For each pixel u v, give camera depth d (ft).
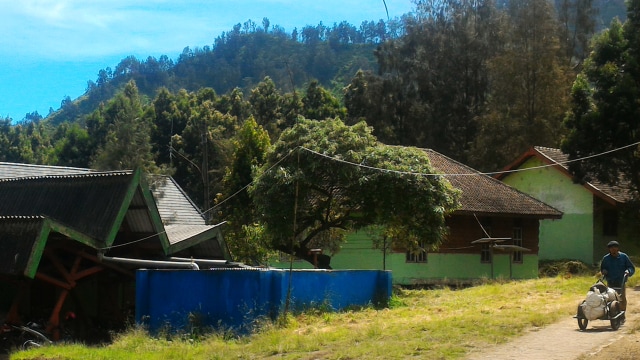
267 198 84.07
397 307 66.85
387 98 184.44
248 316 55.21
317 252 88.84
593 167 110.32
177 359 44.98
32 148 263.08
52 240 64.90
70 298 73.82
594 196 118.73
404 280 99.66
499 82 161.79
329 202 86.07
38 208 70.79
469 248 106.52
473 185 112.06
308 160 83.71
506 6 180.04
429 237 84.07
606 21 295.89
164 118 201.36
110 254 71.26
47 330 63.00
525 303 62.64
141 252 72.54
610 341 41.65
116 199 67.31
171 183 99.09
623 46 108.17
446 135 182.70
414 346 41.63
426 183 83.20
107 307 75.15
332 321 56.18
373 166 83.05
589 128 108.68
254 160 118.32
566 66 166.30
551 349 39.86
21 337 62.13
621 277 48.42
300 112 196.03
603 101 107.65
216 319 56.65
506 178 131.03
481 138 160.66
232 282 56.65
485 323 48.42
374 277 67.87
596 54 110.42
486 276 104.99
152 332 57.41
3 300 73.41
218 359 43.83
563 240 122.21
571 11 180.75
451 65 185.37
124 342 53.31
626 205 113.60
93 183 69.92
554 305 59.31
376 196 82.43
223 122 190.90
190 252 79.10
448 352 39.42
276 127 185.88
